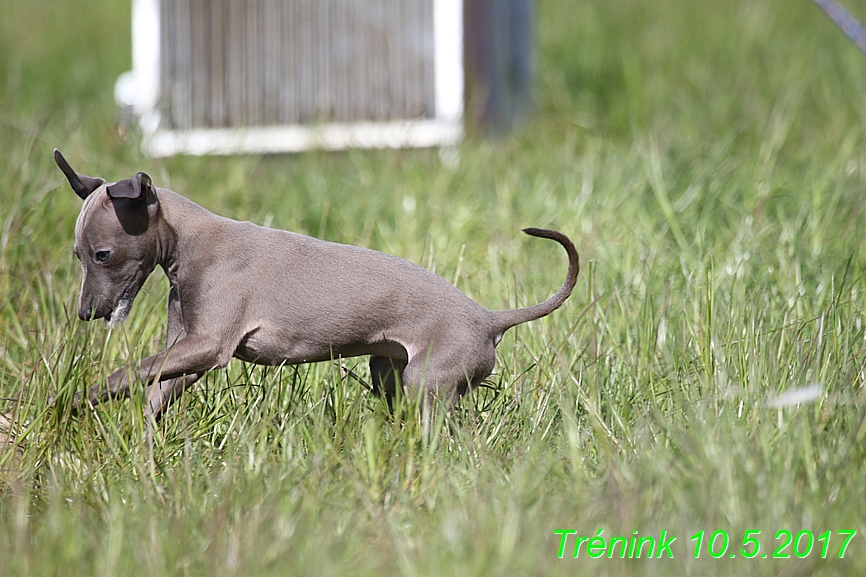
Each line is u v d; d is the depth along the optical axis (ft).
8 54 79.46
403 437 25.04
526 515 21.80
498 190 46.78
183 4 56.18
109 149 48.91
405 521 22.79
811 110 57.67
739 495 22.09
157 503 23.39
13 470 25.36
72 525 21.95
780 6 77.87
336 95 56.95
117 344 30.48
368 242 40.34
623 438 25.91
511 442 26.32
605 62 68.03
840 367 27.25
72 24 88.07
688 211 41.60
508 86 60.59
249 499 22.75
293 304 25.98
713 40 71.67
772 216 41.39
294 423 25.95
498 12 58.65
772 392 26.02
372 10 56.39
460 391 26.23
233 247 26.25
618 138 55.83
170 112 54.85
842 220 39.34
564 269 36.88
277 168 53.06
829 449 23.82
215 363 25.79
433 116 56.59
